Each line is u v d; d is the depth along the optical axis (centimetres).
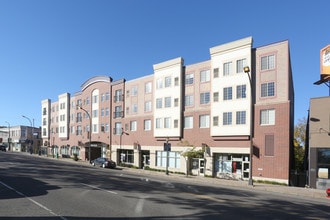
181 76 4553
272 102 3488
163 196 1596
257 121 3594
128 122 5622
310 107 3034
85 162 6166
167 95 4734
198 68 4350
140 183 2252
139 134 5325
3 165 3641
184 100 4522
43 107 9444
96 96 6681
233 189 2377
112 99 6128
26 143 11388
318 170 2920
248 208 1372
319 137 2950
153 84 5072
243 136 3688
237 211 1278
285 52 3431
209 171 4053
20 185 1862
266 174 3462
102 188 1836
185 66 4553
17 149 12038
